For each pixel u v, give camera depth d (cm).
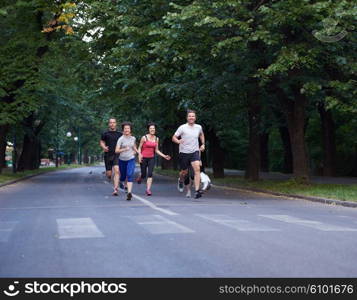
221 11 2167
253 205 1714
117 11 2872
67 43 3544
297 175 2592
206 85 2616
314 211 1552
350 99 2312
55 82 4012
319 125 4559
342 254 815
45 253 831
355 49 2309
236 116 3422
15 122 3750
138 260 771
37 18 3938
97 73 3497
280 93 2606
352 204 1738
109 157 2095
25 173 4941
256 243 908
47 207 1605
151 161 2061
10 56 3866
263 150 5228
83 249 859
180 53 2267
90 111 6112
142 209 1484
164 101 3438
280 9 2105
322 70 2428
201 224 1143
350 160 4456
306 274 686
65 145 11419
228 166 6938
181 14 2083
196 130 1923
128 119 4288
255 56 2361
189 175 1986
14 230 1089
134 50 2652
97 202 1753
